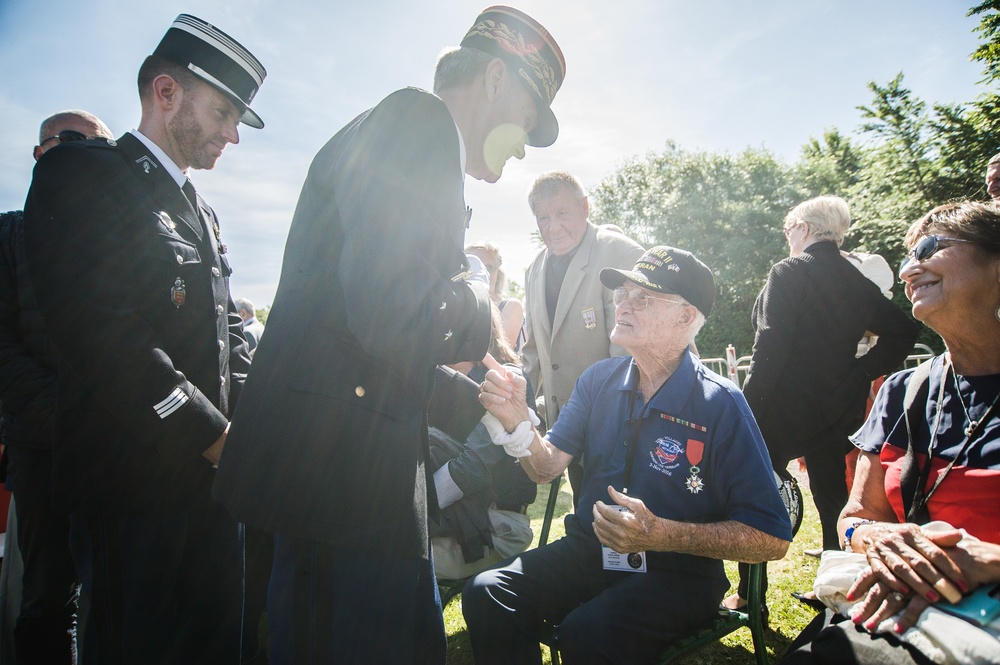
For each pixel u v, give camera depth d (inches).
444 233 43.8
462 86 51.6
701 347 993.5
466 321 44.4
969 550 46.0
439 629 49.6
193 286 67.4
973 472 54.5
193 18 67.5
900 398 64.2
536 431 72.5
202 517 67.8
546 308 130.4
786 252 973.8
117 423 61.9
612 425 75.3
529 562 73.1
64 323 56.0
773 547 63.3
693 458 68.2
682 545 61.0
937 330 58.1
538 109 56.0
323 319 44.2
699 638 67.1
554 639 66.1
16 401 77.5
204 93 67.6
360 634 45.0
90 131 90.7
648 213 1226.6
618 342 72.8
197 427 60.3
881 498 63.4
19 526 80.7
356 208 41.1
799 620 100.6
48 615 80.8
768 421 106.2
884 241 704.4
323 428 42.6
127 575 62.7
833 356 103.2
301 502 42.6
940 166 711.7
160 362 58.5
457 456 93.4
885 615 47.1
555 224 122.1
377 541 43.9
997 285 53.7
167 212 67.0
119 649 62.1
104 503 61.2
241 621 72.7
